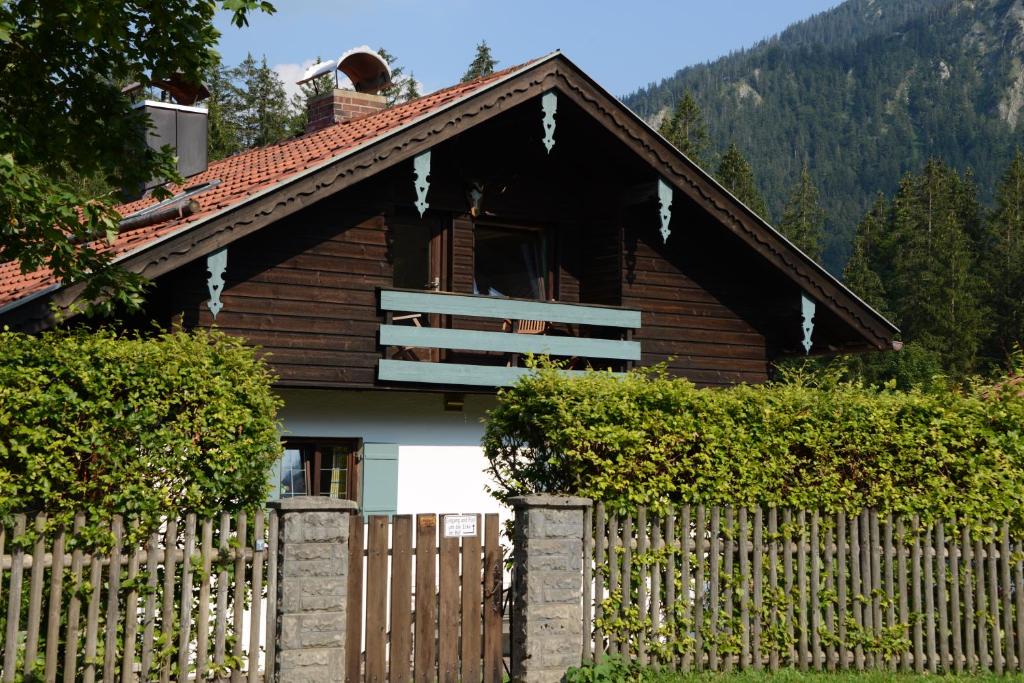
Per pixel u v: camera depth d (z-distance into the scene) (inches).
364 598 366.6
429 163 510.3
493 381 529.7
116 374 320.8
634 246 597.9
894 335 618.5
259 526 327.6
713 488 380.5
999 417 425.1
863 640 398.0
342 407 528.7
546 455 379.9
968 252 3021.7
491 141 584.4
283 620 323.9
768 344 632.4
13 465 310.5
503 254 606.2
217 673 319.6
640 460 374.9
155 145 627.8
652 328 597.9
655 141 560.4
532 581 354.6
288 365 503.2
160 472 324.8
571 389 373.4
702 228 615.8
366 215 530.3
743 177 3026.6
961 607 418.6
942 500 414.0
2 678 294.0
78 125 426.6
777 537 391.2
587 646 362.9
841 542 398.9
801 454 401.1
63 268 387.9
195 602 325.1
